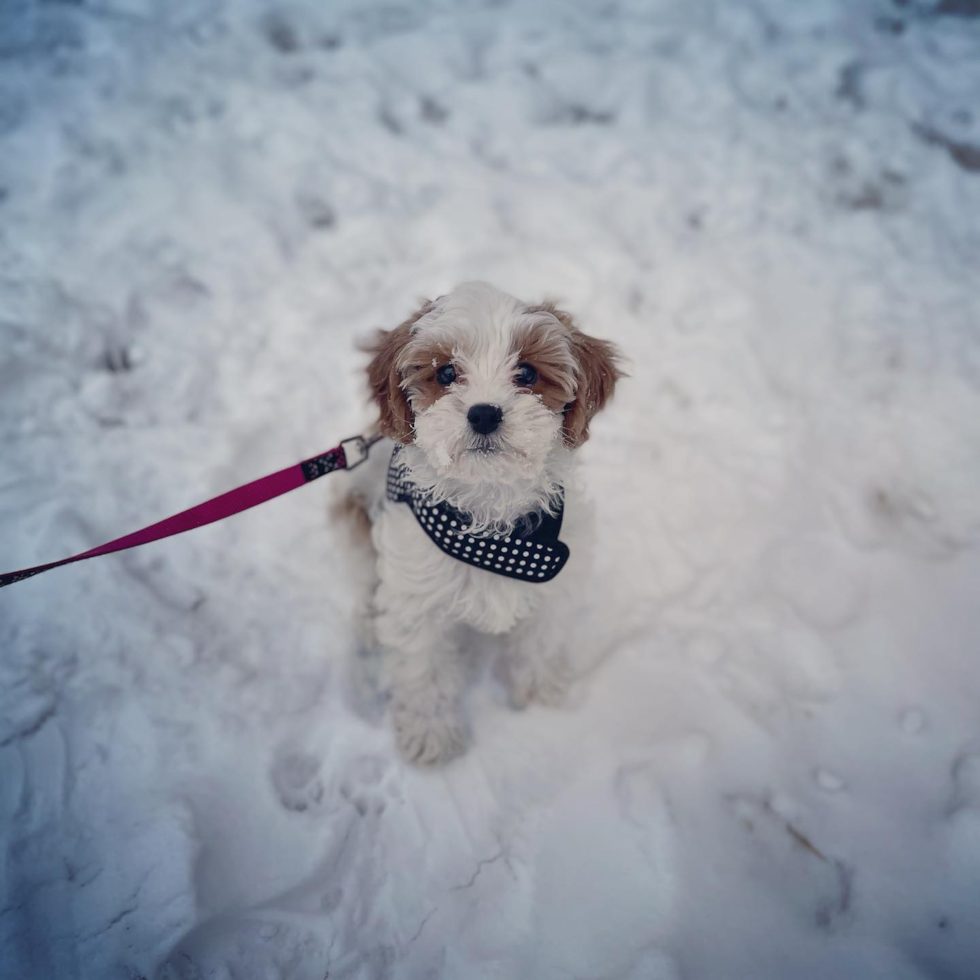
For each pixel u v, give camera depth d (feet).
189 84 3.54
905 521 2.48
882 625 2.26
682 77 3.66
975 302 2.96
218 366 2.75
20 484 2.42
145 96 3.49
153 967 1.70
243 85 3.53
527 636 2.07
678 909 1.82
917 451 2.61
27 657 2.12
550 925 1.80
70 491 2.43
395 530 1.83
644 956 1.75
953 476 2.56
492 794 1.98
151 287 2.90
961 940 1.79
